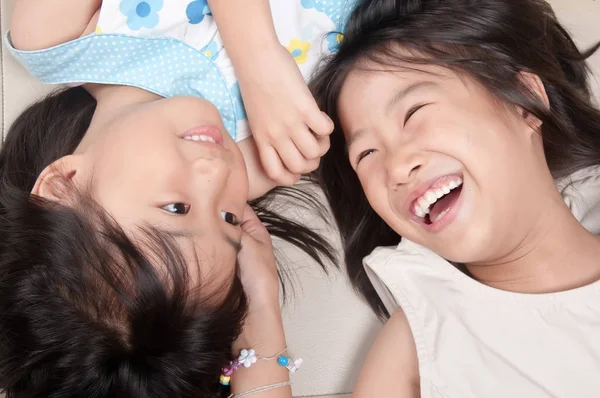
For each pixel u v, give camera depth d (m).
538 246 0.91
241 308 0.84
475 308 0.94
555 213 0.91
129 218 0.77
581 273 0.91
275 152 0.92
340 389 1.06
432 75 0.90
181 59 0.93
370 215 1.08
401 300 0.97
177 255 0.75
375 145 0.91
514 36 0.94
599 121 0.99
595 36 1.09
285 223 1.10
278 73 0.88
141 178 0.78
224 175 0.80
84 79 0.93
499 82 0.90
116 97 0.93
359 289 1.09
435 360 0.92
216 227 0.79
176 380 0.76
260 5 0.88
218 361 0.80
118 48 0.91
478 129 0.86
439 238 0.88
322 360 1.08
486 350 0.91
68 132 0.96
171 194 0.77
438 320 0.95
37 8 0.91
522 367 0.89
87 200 0.77
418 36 0.92
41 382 0.78
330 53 0.99
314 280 1.11
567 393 0.87
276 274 0.94
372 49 0.93
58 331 0.75
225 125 0.97
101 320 0.75
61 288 0.76
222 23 0.89
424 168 0.87
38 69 0.94
